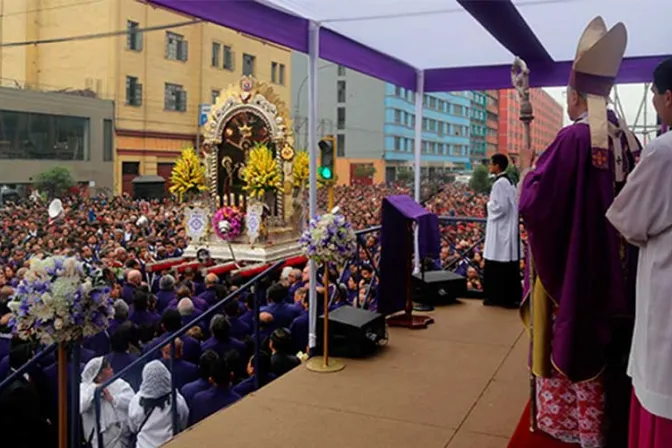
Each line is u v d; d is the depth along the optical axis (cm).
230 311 666
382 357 519
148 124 3177
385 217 589
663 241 221
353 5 514
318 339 530
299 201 1335
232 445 363
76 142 2934
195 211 1293
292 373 483
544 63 686
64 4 3080
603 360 289
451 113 4134
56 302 341
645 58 694
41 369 514
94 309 355
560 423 314
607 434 300
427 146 3997
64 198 2636
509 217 671
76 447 378
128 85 3105
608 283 289
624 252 294
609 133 295
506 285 674
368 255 684
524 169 333
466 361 505
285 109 1273
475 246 969
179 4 421
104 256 1154
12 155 2720
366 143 4284
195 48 3325
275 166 1244
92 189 2958
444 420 394
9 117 2703
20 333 360
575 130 294
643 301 228
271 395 439
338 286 659
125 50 3062
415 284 686
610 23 555
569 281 287
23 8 3069
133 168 3167
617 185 291
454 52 696
